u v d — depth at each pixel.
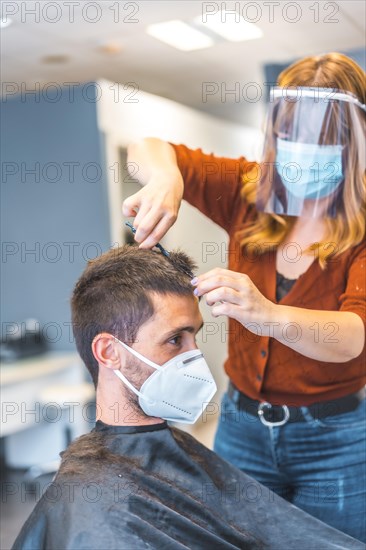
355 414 1.52
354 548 1.30
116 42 4.52
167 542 1.16
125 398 1.30
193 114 5.74
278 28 4.37
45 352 4.80
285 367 1.50
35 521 1.17
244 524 1.35
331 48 4.84
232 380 1.65
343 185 1.46
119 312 1.27
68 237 4.75
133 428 1.30
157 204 1.32
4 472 4.81
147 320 1.27
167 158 1.54
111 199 4.62
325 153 1.44
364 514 1.53
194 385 1.29
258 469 1.61
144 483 1.25
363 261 1.45
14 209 4.91
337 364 1.48
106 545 1.13
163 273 1.28
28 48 4.51
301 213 1.50
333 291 1.49
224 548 1.24
